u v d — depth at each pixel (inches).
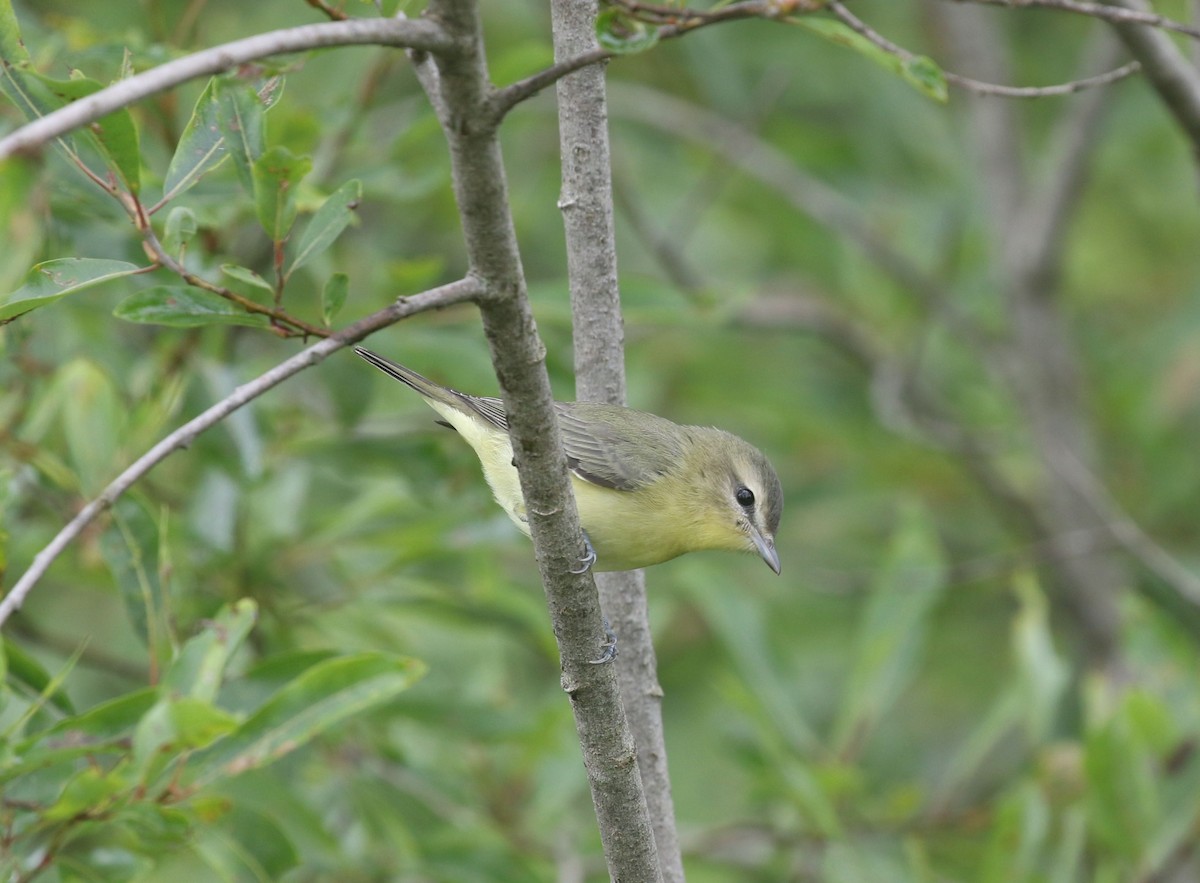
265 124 253.8
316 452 478.3
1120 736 434.6
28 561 422.9
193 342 436.1
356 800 444.8
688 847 493.4
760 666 509.0
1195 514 671.1
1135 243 765.9
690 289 542.3
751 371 709.9
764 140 724.0
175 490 479.2
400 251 603.8
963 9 669.9
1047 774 480.7
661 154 727.7
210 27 594.2
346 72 519.5
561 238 685.3
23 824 281.1
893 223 729.6
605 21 257.8
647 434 422.0
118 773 258.4
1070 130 625.6
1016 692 488.4
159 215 365.7
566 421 410.3
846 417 704.4
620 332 346.3
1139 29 376.2
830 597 671.8
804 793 450.9
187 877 493.7
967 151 741.3
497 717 453.4
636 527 404.8
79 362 409.7
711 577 521.3
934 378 756.0
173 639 346.3
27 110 255.0
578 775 486.9
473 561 475.2
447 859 435.5
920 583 518.3
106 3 569.9
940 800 489.1
